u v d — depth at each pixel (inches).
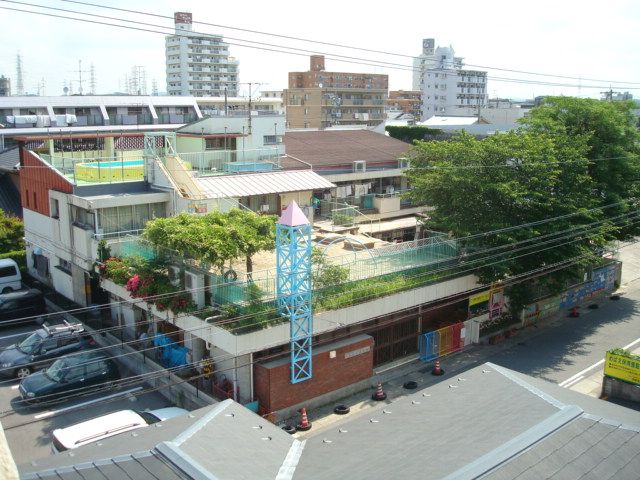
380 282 1069.8
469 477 407.5
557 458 448.8
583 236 1232.2
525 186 1167.0
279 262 911.7
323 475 442.3
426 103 5251.0
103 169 1294.3
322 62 4409.5
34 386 940.6
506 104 4660.4
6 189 1822.1
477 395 592.1
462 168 1185.4
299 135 2129.7
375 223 1625.2
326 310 957.8
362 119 4333.2
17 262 1521.9
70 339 1090.1
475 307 1246.3
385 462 456.4
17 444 837.2
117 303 1122.0
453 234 1251.2
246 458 466.0
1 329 1235.9
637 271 1836.9
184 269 978.1
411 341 1160.8
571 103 1438.2
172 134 1381.6
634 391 983.6
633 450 475.8
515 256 1166.3
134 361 1073.5
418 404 597.0
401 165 1951.3
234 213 1026.7
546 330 1330.0
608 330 1333.7
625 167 1424.7
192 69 5054.1
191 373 983.6
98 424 748.6
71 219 1251.2
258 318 891.4
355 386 1014.4
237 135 1660.9
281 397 914.7
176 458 431.8
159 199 1245.7
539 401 547.5
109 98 3070.9
